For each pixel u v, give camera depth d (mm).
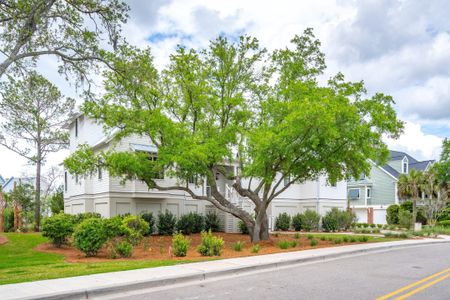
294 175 18656
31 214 30484
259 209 19375
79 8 15438
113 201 24125
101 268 10578
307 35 19500
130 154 18344
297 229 32000
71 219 17859
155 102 18641
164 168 18953
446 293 8117
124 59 16469
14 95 26609
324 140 15656
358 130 15547
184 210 27828
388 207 39625
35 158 30562
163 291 8383
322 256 14039
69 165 17984
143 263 11609
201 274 9883
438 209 35875
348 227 32750
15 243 18312
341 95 16938
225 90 19391
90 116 18531
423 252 16641
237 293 8109
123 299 7664
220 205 19828
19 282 8547
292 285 8969
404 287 8727
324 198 33406
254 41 19109
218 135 18188
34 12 14117
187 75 18250
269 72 19797
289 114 15828
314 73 19641
